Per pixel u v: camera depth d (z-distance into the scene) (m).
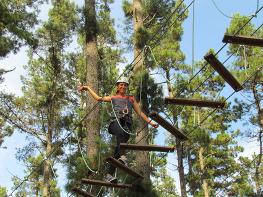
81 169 11.41
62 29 19.06
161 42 22.55
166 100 6.10
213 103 6.09
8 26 14.95
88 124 13.02
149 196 11.16
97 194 11.67
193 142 22.75
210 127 26.34
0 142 20.59
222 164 28.64
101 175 11.22
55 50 19.81
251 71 20.42
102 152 11.75
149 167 12.64
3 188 25.81
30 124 20.50
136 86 13.14
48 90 20.45
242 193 25.69
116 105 7.28
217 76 22.31
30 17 16.56
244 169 28.52
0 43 14.62
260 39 5.43
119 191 11.31
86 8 14.51
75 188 7.55
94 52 14.12
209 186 28.98
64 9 19.23
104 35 20.09
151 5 15.98
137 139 12.68
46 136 19.67
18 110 19.84
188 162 28.06
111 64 19.78
